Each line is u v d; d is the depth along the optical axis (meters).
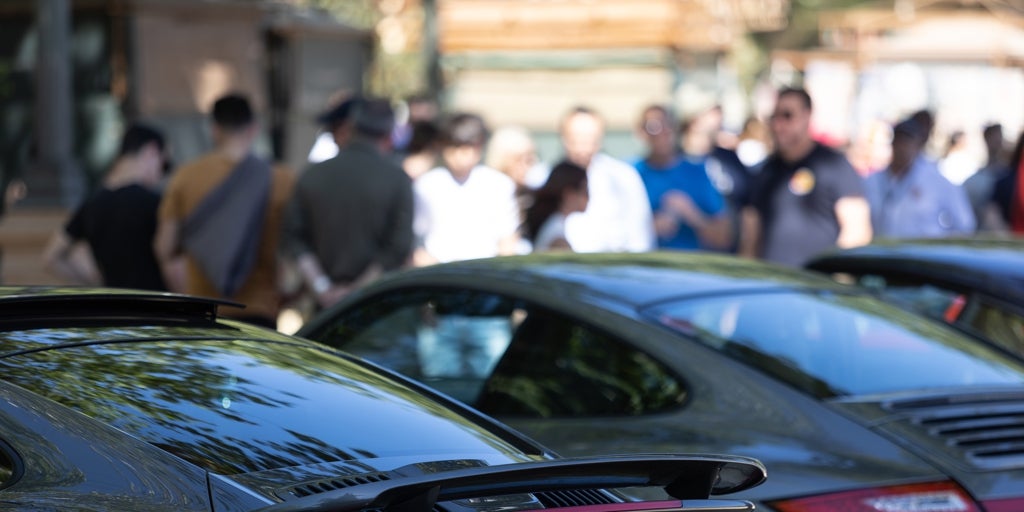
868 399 8.55
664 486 4.92
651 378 8.60
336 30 24.06
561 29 26.31
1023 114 43.47
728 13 36.66
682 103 29.14
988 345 9.87
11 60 21.64
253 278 14.30
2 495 4.52
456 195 17.12
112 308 5.80
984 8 43.88
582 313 9.02
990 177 24.05
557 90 26.44
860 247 12.52
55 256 14.57
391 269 15.14
